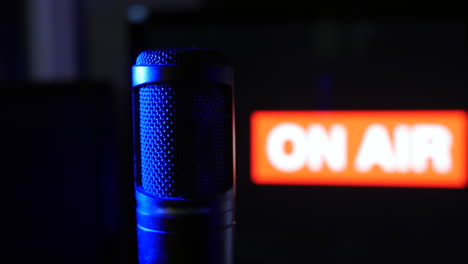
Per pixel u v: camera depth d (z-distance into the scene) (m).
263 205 0.85
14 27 1.22
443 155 0.81
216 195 0.39
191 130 0.39
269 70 0.83
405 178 0.83
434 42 0.80
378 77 0.82
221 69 0.39
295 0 0.81
